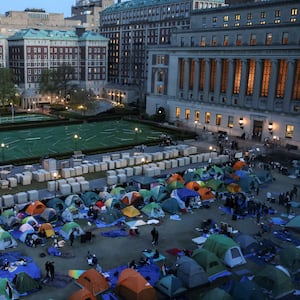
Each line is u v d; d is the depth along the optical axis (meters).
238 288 32.22
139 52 184.62
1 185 58.12
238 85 105.38
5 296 30.91
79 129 108.56
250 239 41.31
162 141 92.31
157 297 32.91
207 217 50.41
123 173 65.31
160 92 129.75
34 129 107.06
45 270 36.25
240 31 103.75
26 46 163.25
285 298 33.25
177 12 165.62
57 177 63.41
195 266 34.81
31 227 43.31
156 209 49.91
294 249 38.84
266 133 97.69
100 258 38.97
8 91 136.00
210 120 111.56
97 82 181.38
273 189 62.19
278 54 93.62
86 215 48.88
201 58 112.62
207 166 70.81
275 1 98.75
